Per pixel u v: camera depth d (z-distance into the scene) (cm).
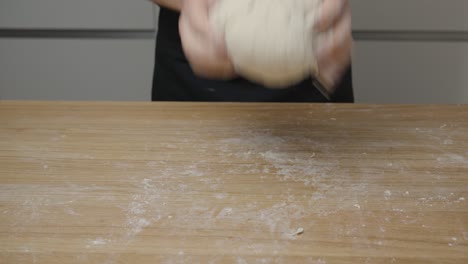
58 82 133
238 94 90
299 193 54
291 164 60
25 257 44
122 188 55
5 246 45
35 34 130
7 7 126
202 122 71
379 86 131
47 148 63
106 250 45
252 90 90
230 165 60
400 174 58
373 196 54
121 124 70
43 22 127
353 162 60
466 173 58
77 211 51
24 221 49
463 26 125
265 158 61
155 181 56
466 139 67
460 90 130
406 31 126
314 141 66
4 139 66
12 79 133
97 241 46
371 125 70
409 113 74
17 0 125
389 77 130
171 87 95
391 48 127
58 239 46
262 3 51
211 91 91
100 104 76
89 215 50
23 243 46
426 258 44
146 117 72
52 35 130
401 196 54
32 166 59
